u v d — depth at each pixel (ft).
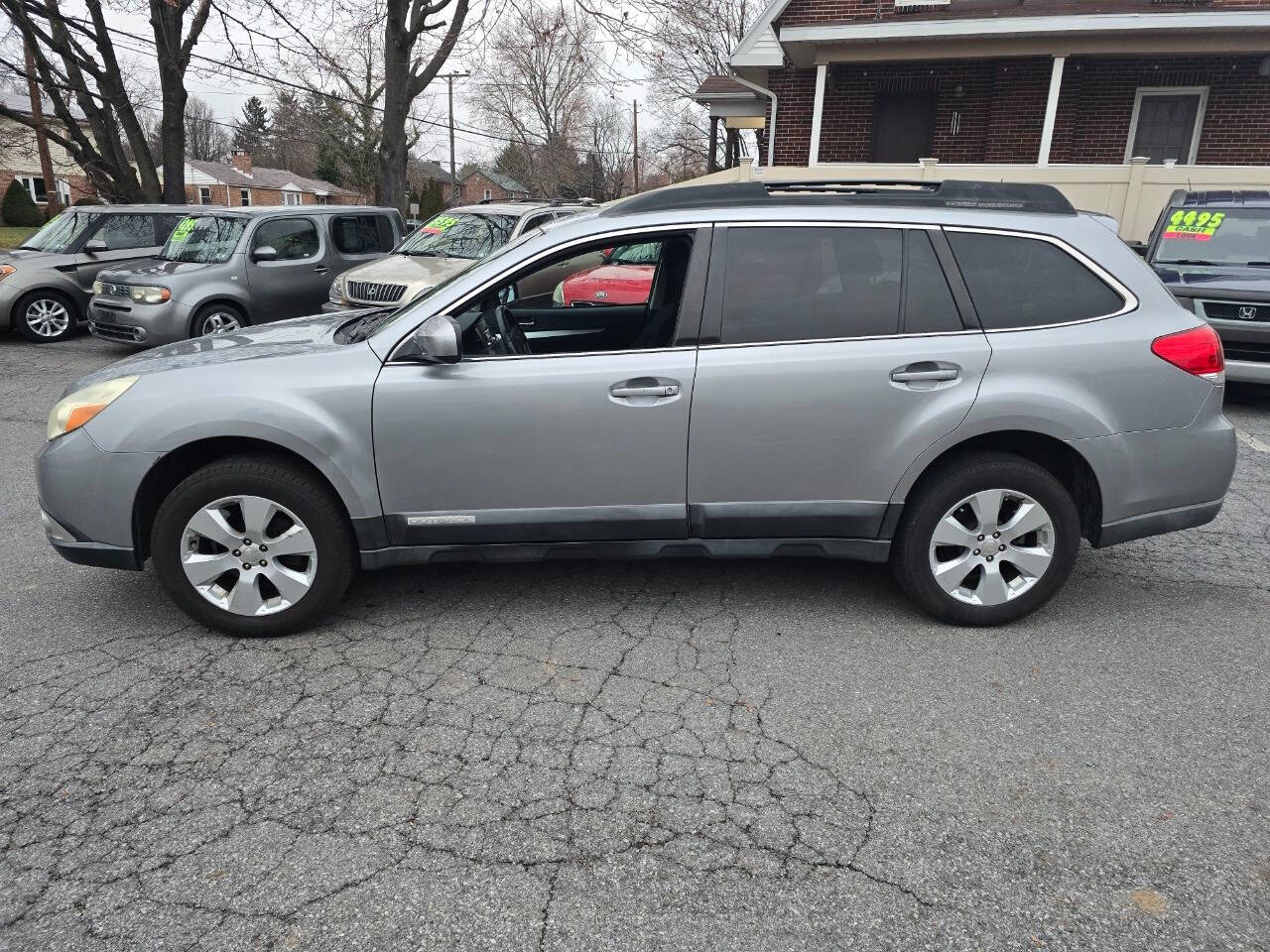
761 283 11.97
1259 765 9.61
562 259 12.10
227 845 8.34
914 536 12.30
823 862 8.15
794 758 9.69
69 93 58.23
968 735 10.12
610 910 7.58
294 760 9.62
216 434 11.59
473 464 11.93
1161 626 12.89
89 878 7.93
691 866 8.09
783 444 11.93
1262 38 46.68
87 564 12.16
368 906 7.62
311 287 35.78
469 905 7.63
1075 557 12.42
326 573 12.14
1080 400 11.82
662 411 11.79
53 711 10.54
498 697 10.86
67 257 37.47
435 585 14.19
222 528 11.90
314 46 59.41
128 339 32.40
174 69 54.95
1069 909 7.60
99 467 11.69
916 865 8.11
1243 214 28.60
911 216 12.00
